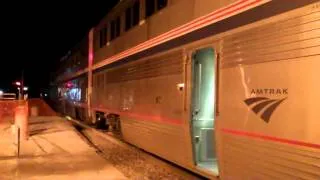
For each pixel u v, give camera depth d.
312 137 5.41
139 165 11.36
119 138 15.93
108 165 11.24
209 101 9.04
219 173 7.68
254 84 6.57
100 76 17.97
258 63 6.49
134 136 12.84
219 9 7.72
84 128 21.75
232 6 7.30
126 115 13.57
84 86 22.39
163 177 9.96
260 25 6.48
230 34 7.30
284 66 5.93
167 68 10.07
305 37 5.58
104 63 17.16
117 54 14.88
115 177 9.73
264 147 6.32
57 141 15.86
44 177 9.68
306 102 5.52
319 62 5.35
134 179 9.76
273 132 6.11
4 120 22.89
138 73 12.31
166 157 10.29
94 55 19.62
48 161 11.74
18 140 12.76
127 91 13.49
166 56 10.16
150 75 11.25
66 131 19.41
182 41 9.26
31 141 15.84
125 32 13.83
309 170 5.47
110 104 15.91
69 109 29.83
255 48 6.58
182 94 9.20
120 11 14.58
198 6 8.55
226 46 7.42
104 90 17.06
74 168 10.77
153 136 11.07
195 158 8.89
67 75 31.45
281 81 5.98
